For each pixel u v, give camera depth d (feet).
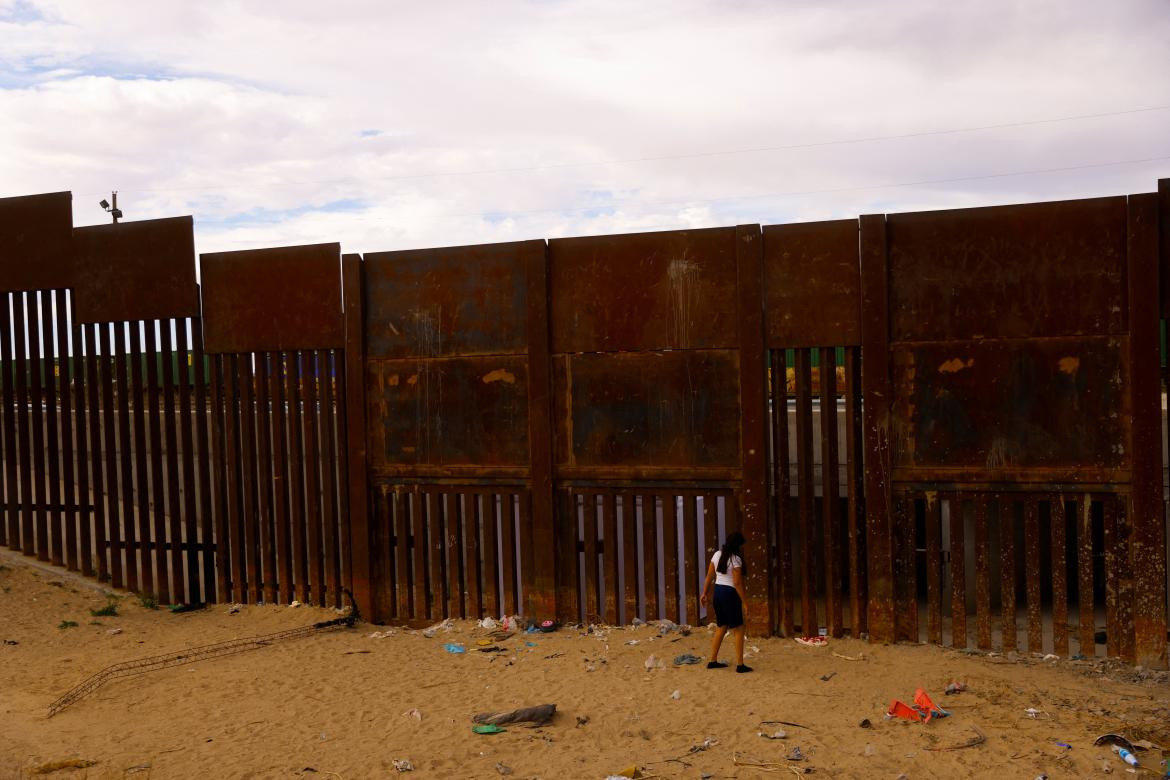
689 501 34.40
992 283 30.58
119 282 39.73
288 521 38.88
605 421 34.58
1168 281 29.01
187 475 39.75
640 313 34.04
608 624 35.09
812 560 32.73
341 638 35.35
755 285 32.53
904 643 31.78
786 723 24.70
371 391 37.19
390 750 23.71
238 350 38.55
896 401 31.48
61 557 41.96
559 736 24.40
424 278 36.35
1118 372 29.55
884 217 31.30
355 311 36.91
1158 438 28.99
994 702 25.85
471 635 35.14
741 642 29.35
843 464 41.93
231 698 28.43
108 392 40.52
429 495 36.86
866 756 22.29
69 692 28.68
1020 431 30.45
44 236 40.65
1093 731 23.47
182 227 38.73
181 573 39.88
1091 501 30.01
